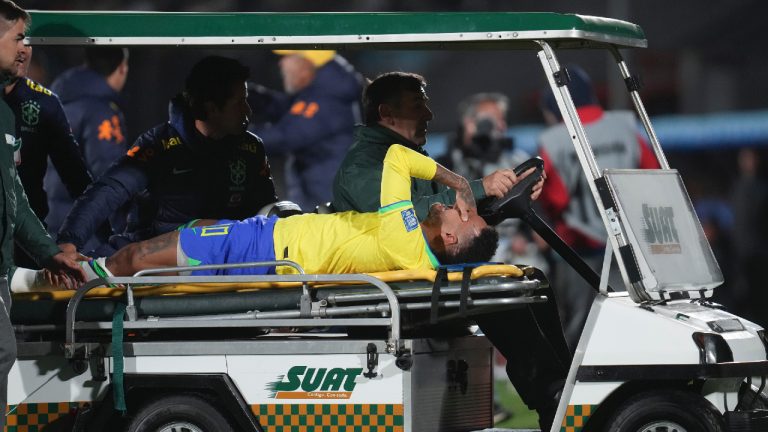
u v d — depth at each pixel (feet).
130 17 72.28
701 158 188.75
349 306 69.87
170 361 70.13
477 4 183.52
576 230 115.24
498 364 127.85
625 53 174.50
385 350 68.13
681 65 195.11
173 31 71.92
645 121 76.48
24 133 84.17
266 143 117.91
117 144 107.04
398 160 70.23
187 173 83.15
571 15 68.69
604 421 69.05
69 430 71.20
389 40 70.18
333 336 73.46
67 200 105.40
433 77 193.77
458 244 72.59
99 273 73.97
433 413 70.44
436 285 68.33
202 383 69.41
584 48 77.10
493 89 191.83
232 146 84.43
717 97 193.88
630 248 68.13
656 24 194.80
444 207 73.15
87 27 72.54
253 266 69.92
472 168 125.39
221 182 83.92
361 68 192.75
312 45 75.41
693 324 67.21
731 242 167.43
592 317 68.64
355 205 76.02
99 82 106.01
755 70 194.39
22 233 71.67
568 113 68.69
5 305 68.08
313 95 117.39
